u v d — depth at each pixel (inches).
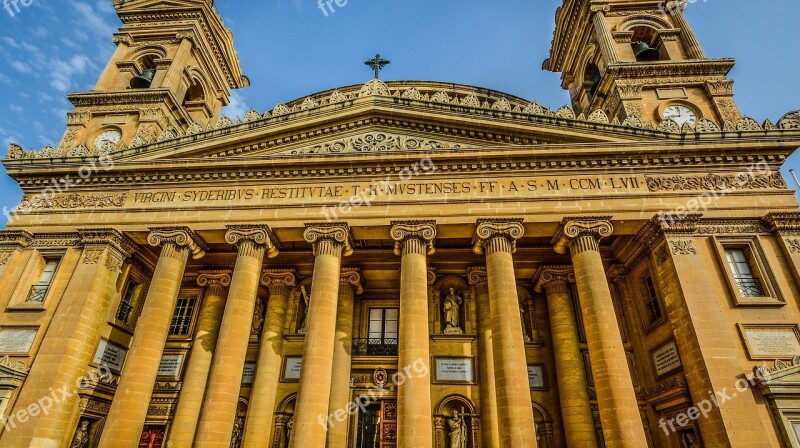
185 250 797.9
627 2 1171.3
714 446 603.5
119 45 1207.6
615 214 743.7
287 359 883.4
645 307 827.4
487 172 792.3
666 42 1088.2
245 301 725.9
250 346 902.4
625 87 996.6
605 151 769.6
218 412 640.4
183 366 890.7
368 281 954.7
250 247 767.7
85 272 774.5
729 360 630.5
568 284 917.2
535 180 781.9
